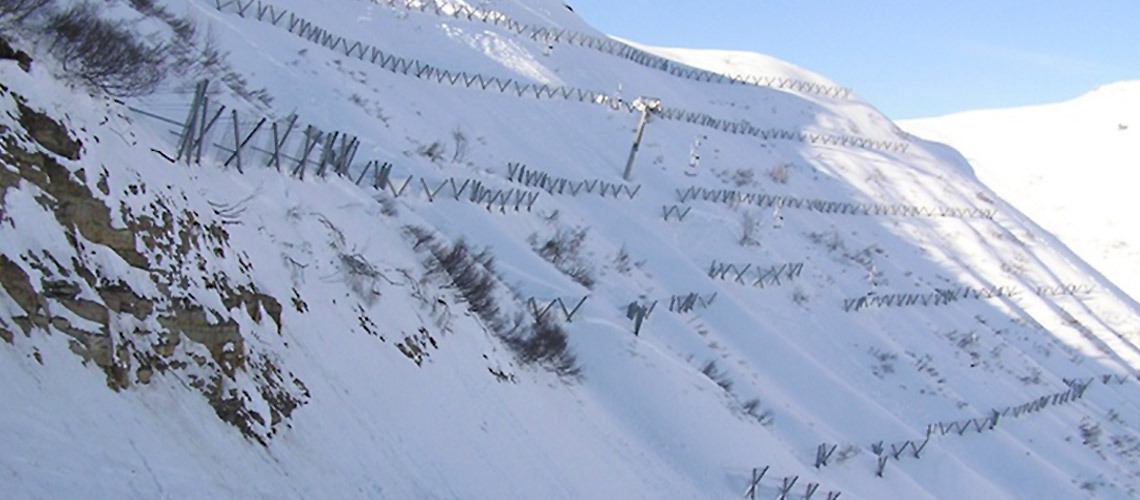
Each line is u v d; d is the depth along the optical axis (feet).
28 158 32.89
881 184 236.84
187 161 51.42
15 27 44.80
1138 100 479.00
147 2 99.55
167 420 32.07
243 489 32.01
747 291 145.18
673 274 136.98
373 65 160.56
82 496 24.93
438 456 48.49
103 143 39.09
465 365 63.62
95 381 30.12
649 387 86.69
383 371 51.83
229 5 146.20
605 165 175.83
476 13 231.30
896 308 165.27
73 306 30.96
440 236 85.87
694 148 196.24
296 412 40.55
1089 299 220.43
